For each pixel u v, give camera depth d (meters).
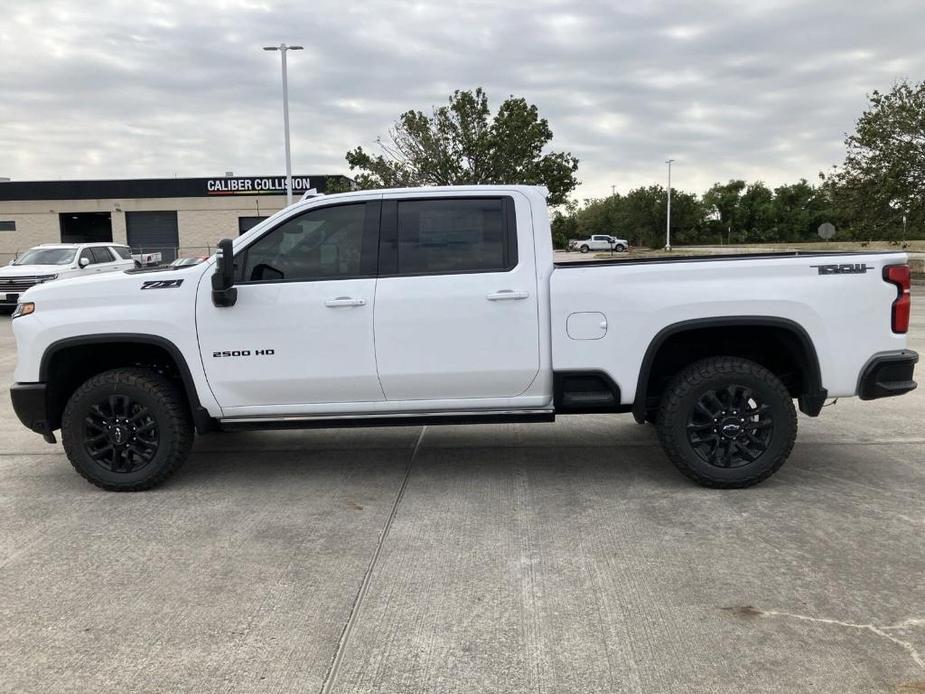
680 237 80.81
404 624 3.23
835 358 4.69
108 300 4.87
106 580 3.68
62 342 4.86
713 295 4.66
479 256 4.84
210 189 40.34
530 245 4.82
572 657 2.96
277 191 40.44
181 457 4.99
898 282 4.69
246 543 4.12
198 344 4.83
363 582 3.63
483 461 5.64
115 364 5.30
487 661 2.94
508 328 4.77
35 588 3.61
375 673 2.88
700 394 4.74
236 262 4.85
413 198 4.88
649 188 80.38
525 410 4.97
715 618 3.24
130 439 4.95
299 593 3.52
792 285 4.64
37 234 40.81
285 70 27.55
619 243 67.38
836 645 3.01
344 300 4.74
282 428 5.00
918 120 24.75
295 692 2.77
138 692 2.78
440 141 26.11
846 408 7.22
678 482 5.07
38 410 4.95
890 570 3.67
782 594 3.44
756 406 4.79
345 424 4.95
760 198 81.50
